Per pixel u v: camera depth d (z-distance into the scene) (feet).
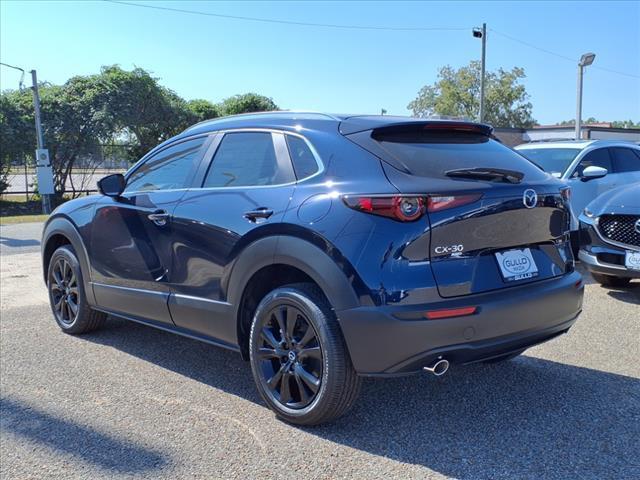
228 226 12.52
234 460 10.44
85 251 16.99
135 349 16.72
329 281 10.59
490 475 9.82
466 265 10.58
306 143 12.05
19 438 11.39
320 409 11.07
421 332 10.04
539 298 11.24
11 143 92.68
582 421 11.77
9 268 30.81
